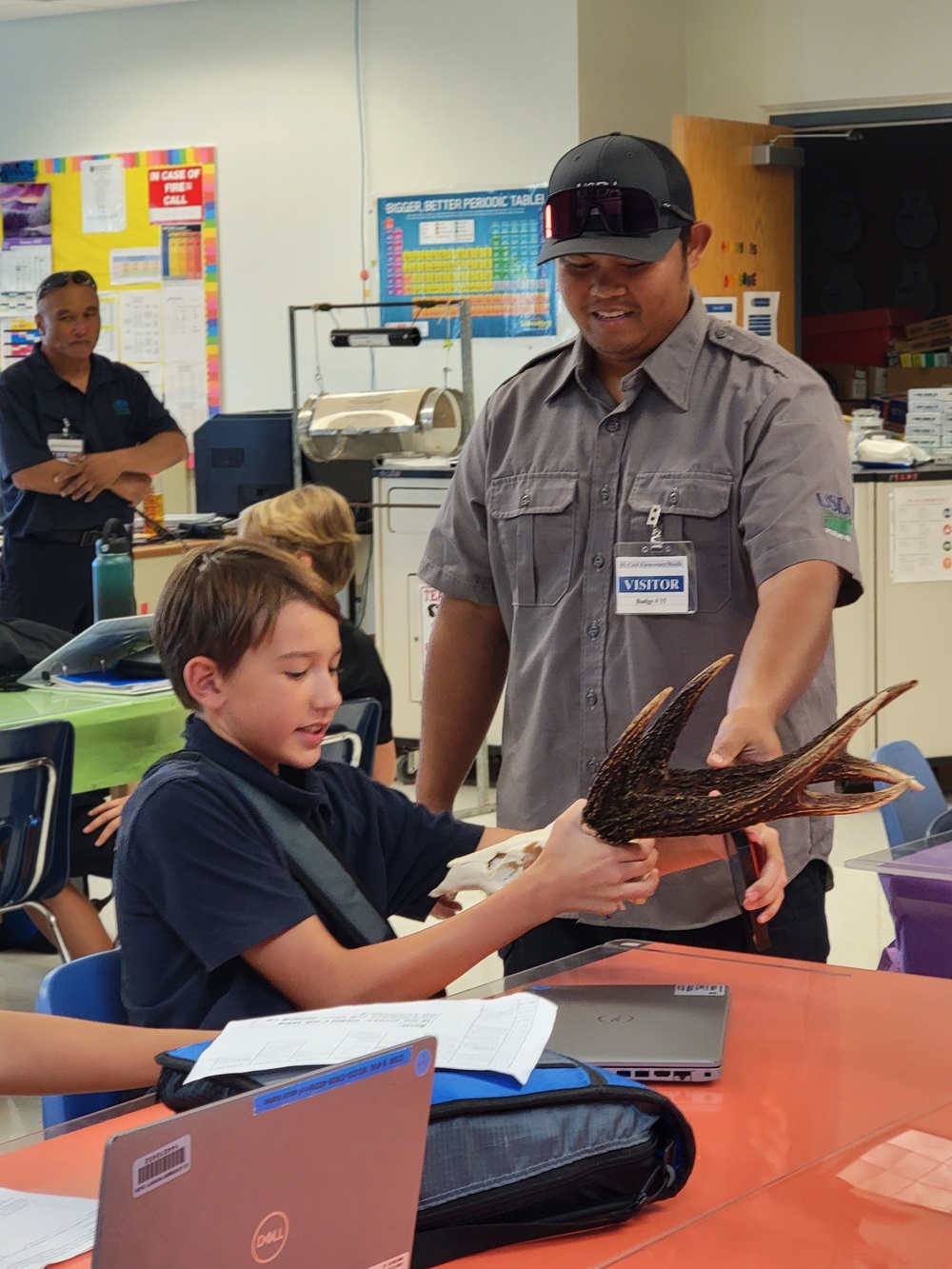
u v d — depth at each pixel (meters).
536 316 6.82
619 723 2.06
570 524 2.10
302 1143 0.89
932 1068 1.33
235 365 7.54
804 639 1.86
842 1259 1.01
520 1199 1.03
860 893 4.31
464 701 2.33
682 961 1.65
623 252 1.92
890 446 5.62
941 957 2.08
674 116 6.74
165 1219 0.83
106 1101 1.58
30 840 3.11
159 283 7.61
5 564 5.52
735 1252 1.02
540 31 6.61
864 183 10.56
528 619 2.15
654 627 2.04
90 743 3.38
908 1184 1.11
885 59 6.95
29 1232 1.10
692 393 2.04
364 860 1.77
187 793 1.56
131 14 7.47
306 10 7.10
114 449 5.61
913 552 5.53
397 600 5.86
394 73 6.96
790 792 1.34
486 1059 1.12
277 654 1.60
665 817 1.42
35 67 7.70
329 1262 0.92
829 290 10.77
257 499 6.77
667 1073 1.30
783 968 1.62
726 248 6.93
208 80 7.36
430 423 6.02
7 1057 1.41
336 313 7.26
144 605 5.57
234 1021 1.24
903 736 5.63
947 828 2.50
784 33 7.13
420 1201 1.02
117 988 1.70
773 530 1.93
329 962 1.50
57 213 7.77
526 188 6.75
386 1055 0.93
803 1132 1.20
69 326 5.42
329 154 7.16
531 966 2.12
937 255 10.48
